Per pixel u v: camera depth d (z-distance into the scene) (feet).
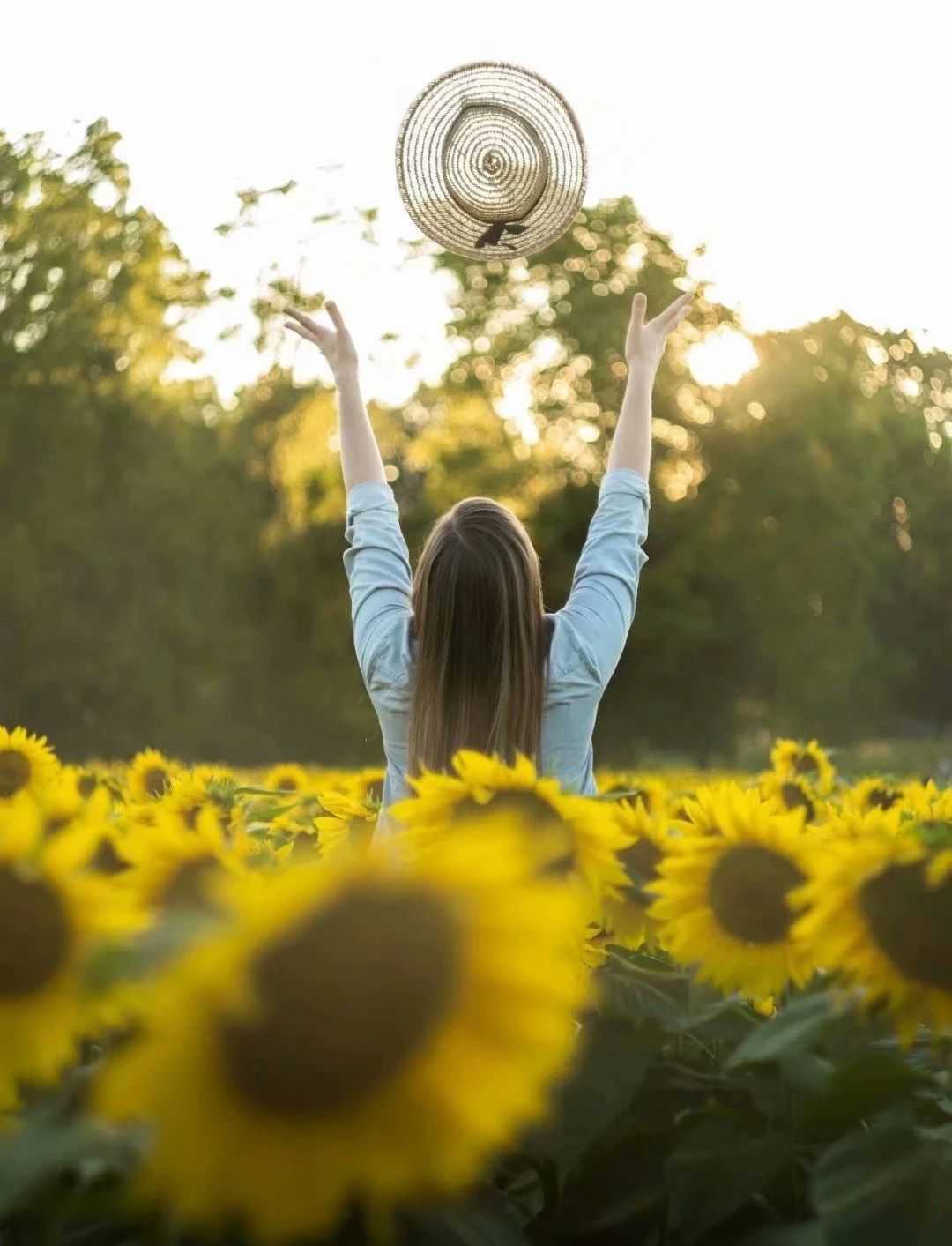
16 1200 3.21
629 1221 5.45
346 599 132.36
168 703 133.59
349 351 12.54
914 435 139.44
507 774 5.63
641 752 130.72
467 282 127.44
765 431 125.70
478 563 10.19
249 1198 2.85
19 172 127.85
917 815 7.83
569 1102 5.30
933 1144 4.74
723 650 128.16
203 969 2.78
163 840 5.39
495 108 15.06
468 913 2.90
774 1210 5.51
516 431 127.13
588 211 126.21
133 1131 3.23
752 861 5.72
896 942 4.69
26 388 127.54
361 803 11.43
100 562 130.41
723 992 5.83
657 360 12.34
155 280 128.26
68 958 3.24
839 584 127.03
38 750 12.41
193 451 134.72
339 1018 2.85
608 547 11.18
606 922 6.30
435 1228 4.36
